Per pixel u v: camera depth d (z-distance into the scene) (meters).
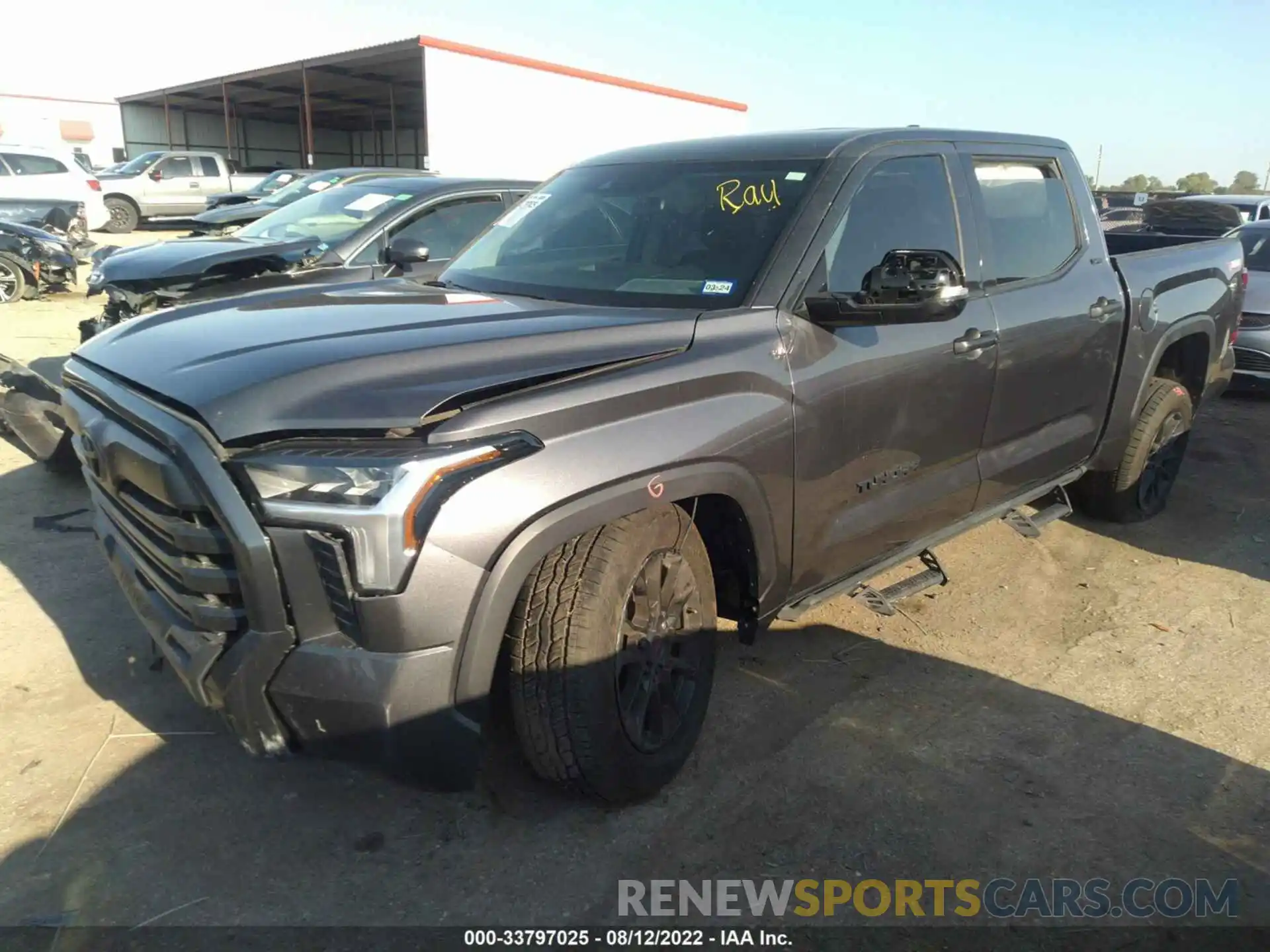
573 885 2.61
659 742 2.89
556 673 2.55
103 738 3.15
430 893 2.56
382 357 2.47
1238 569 4.85
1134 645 4.04
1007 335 3.80
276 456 2.23
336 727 2.31
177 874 2.59
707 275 3.18
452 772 2.39
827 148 3.48
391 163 39.28
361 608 2.21
